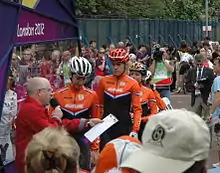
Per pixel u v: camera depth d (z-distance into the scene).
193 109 12.66
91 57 19.62
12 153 7.19
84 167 6.07
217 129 9.14
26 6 6.85
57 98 6.57
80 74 6.44
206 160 2.57
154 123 2.62
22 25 6.83
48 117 5.42
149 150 2.60
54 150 2.89
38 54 7.98
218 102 9.27
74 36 8.79
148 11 37.25
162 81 12.95
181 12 43.72
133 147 3.71
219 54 17.06
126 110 7.50
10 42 6.49
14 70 7.39
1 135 7.00
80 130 6.05
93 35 30.44
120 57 7.42
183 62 23.06
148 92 8.48
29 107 5.26
